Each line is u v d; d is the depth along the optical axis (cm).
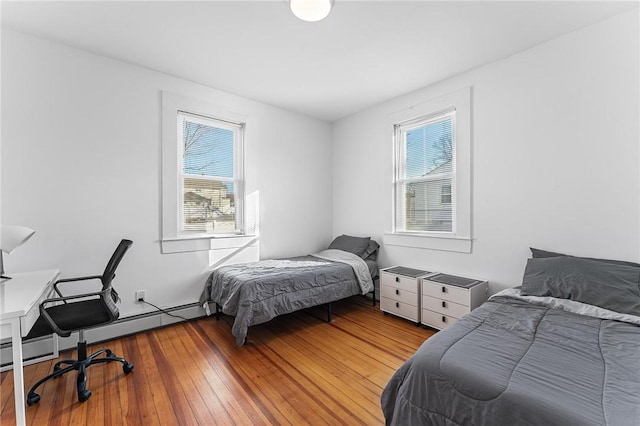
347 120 414
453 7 192
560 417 86
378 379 195
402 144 355
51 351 223
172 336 262
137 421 155
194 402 171
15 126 215
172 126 289
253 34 222
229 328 282
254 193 355
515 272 252
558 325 152
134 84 267
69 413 161
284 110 385
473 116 279
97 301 215
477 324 158
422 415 115
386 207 363
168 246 285
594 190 211
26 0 183
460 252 291
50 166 227
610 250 205
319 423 154
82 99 241
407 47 240
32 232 184
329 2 181
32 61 221
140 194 270
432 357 123
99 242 248
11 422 155
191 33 221
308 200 411
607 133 205
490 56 255
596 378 104
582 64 216
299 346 244
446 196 311
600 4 190
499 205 262
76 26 211
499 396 99
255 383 190
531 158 242
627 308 163
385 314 324
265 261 344
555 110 229
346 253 360
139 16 201
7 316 135
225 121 335
